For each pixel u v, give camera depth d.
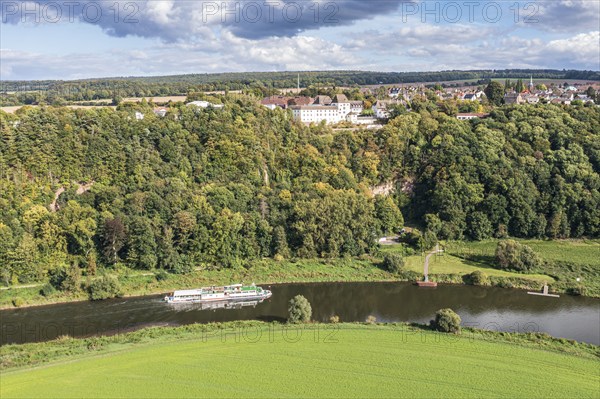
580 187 192.38
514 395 87.38
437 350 103.88
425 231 188.50
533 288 151.50
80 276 142.00
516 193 190.50
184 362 97.50
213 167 188.75
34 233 147.50
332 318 122.12
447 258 172.88
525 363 98.50
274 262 164.38
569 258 169.38
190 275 153.75
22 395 84.81
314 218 170.62
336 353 102.00
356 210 177.38
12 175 160.62
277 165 198.88
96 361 97.75
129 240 151.88
